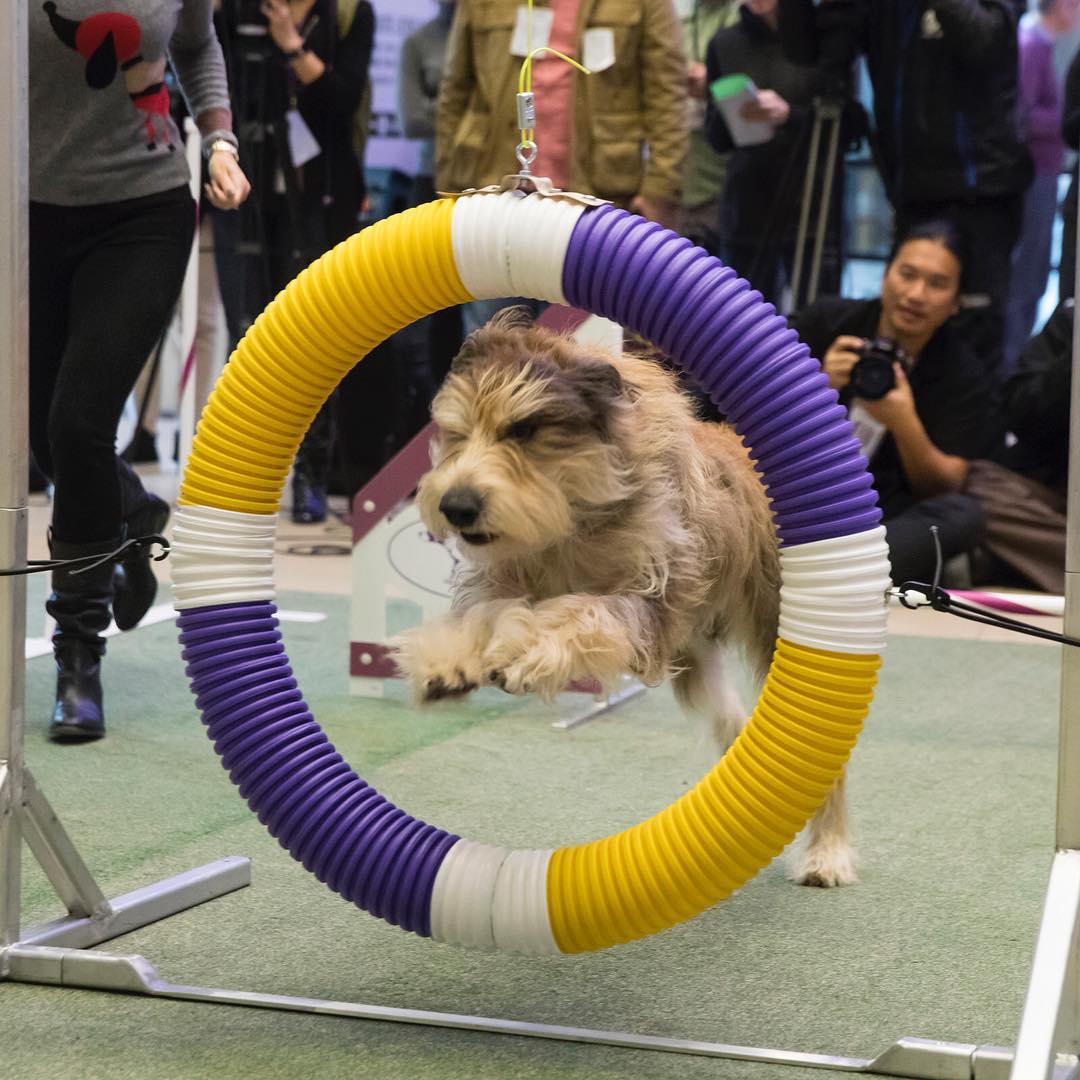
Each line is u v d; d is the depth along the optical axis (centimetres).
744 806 219
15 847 255
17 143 253
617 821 343
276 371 236
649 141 589
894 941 273
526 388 247
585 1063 221
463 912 228
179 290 383
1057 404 632
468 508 241
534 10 578
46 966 250
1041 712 460
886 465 639
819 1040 230
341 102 675
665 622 261
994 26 608
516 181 231
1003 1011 241
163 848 320
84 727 398
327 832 233
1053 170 702
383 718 441
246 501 238
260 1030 232
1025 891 300
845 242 738
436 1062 221
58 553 394
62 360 380
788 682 218
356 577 465
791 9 625
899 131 629
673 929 279
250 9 662
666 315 220
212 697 236
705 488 274
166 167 377
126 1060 220
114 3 356
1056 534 630
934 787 379
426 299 233
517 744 415
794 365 217
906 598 228
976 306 633
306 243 692
